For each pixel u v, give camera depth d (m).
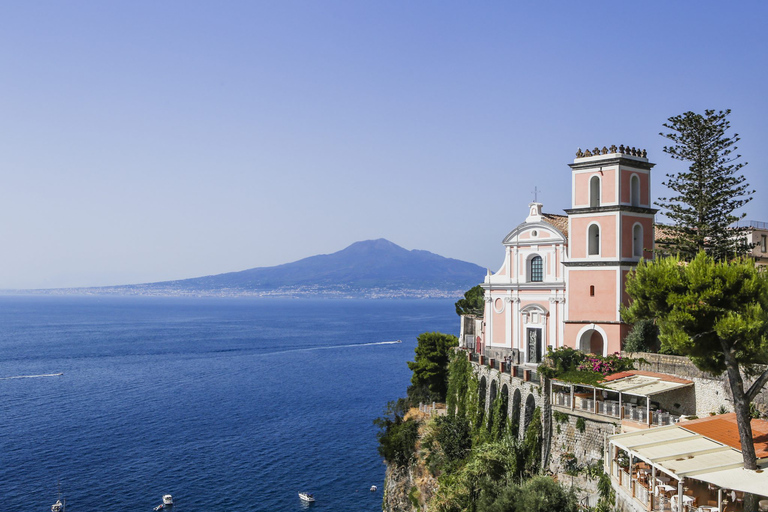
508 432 53.50
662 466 29.14
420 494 61.44
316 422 117.94
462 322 83.94
